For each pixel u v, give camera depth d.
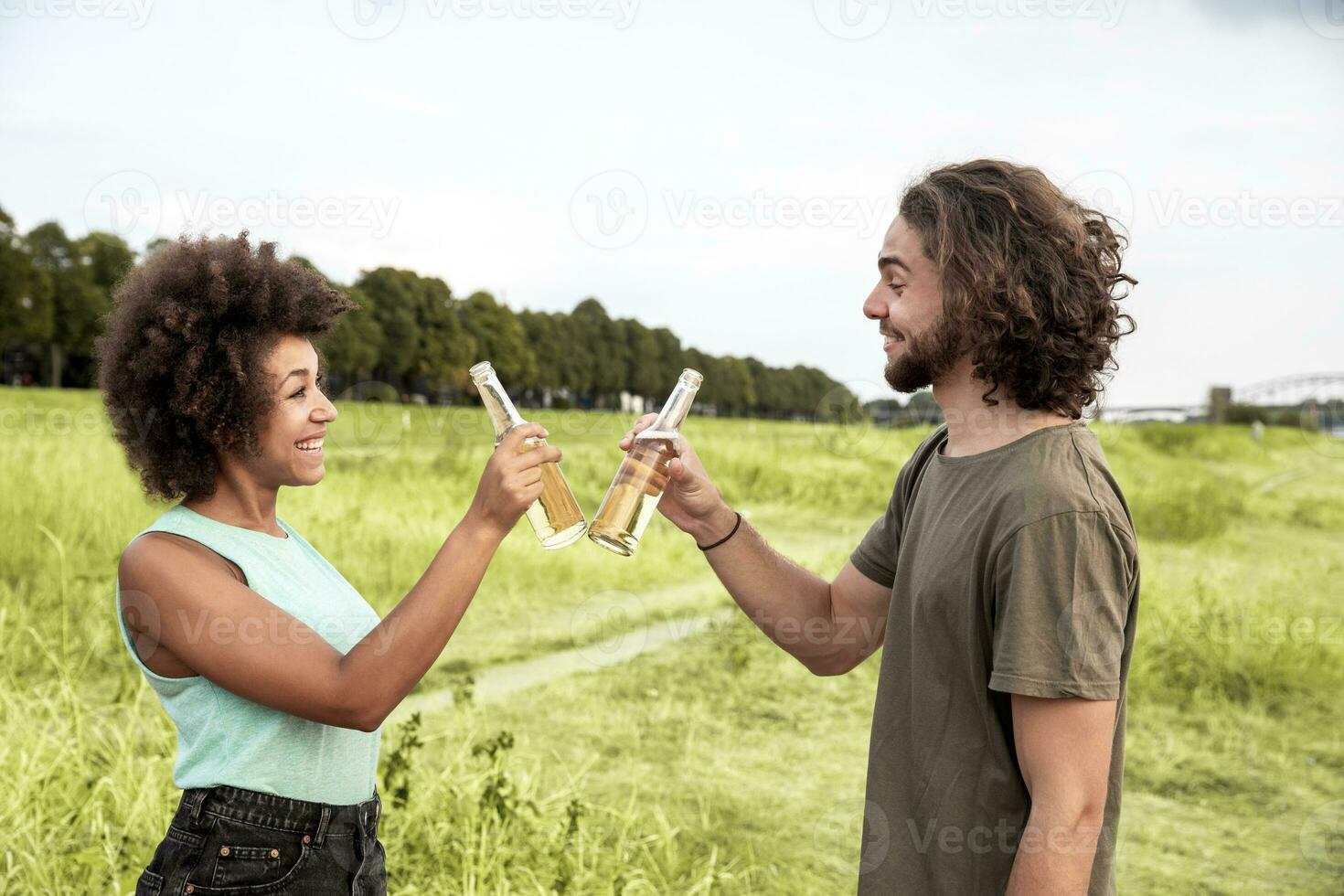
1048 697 1.17
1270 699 4.36
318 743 1.33
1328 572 5.83
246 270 1.37
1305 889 2.82
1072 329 1.31
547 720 3.84
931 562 1.31
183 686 1.30
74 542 5.14
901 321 1.40
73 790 2.90
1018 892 1.19
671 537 6.36
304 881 1.31
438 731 3.65
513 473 1.28
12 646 3.94
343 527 5.53
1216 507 6.88
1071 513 1.19
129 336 1.36
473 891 2.57
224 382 1.32
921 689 1.32
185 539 1.31
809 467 7.23
